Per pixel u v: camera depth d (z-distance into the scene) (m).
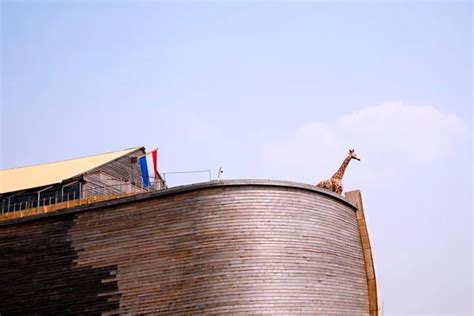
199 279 34.44
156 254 35.66
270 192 36.31
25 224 39.22
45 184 46.66
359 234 42.16
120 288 35.78
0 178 49.72
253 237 35.12
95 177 48.19
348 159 43.88
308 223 36.94
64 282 37.19
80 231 37.69
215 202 35.62
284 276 35.00
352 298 38.75
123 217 36.97
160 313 34.62
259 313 33.88
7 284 38.44
